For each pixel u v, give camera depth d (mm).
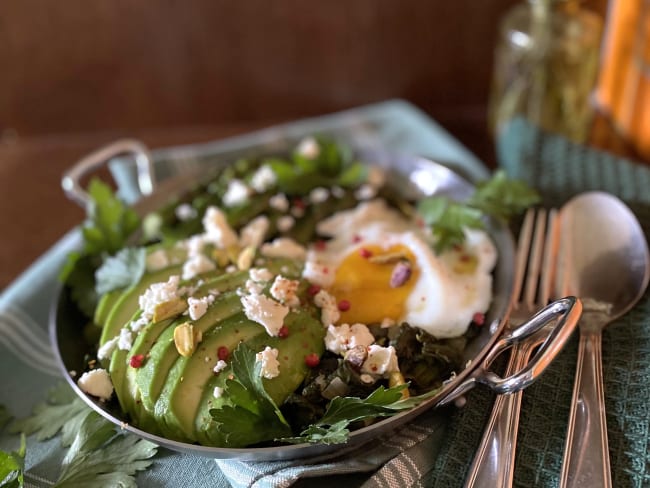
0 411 295
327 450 245
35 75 514
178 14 485
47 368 315
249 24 493
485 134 484
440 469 247
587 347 278
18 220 424
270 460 250
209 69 519
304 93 532
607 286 308
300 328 278
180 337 261
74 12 481
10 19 481
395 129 462
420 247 318
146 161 423
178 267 317
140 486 255
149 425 255
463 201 359
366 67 512
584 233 333
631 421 249
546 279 308
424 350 276
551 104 435
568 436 245
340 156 406
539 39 412
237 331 268
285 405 260
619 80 411
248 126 527
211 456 243
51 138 537
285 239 348
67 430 278
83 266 333
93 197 352
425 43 494
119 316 293
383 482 244
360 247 329
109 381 271
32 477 263
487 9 471
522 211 354
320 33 495
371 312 301
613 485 233
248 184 393
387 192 387
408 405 242
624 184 355
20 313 332
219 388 252
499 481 234
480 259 322
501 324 277
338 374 263
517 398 257
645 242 314
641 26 376
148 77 522
